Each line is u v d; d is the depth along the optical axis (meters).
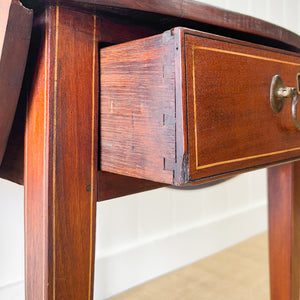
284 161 0.50
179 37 0.34
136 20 0.45
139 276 1.19
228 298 1.05
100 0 0.38
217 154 0.38
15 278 0.93
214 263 1.34
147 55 0.37
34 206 0.43
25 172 0.45
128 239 1.17
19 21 0.37
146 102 0.38
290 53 0.51
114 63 0.41
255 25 0.50
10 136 0.53
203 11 0.44
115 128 0.42
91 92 0.43
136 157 0.39
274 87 0.47
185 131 0.34
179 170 0.35
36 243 0.43
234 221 1.55
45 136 0.40
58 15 0.39
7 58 0.38
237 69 0.41
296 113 0.53
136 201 1.19
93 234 0.44
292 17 1.88
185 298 1.06
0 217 0.90
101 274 1.09
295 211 0.78
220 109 0.39
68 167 0.41
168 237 1.28
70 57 0.41
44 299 0.41
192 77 0.35
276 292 0.81
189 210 1.37
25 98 0.46
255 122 0.44
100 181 0.45
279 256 0.80
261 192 1.72
